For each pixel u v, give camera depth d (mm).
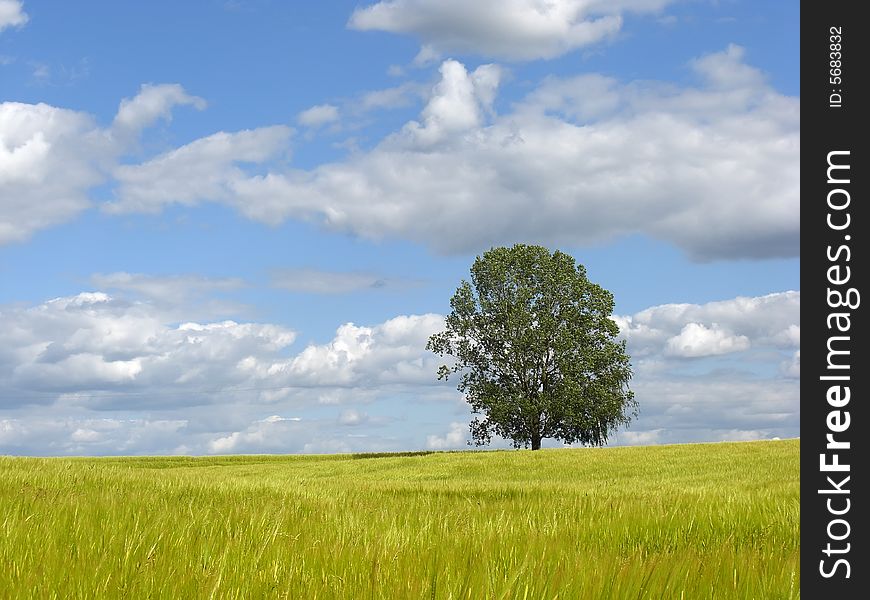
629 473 38875
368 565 5762
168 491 14164
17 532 6891
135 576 5172
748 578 5410
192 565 5602
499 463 46094
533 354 58500
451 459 49531
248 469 51406
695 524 9477
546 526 9148
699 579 5355
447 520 9555
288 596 4840
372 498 15602
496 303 59469
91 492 12641
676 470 38906
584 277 60750
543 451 51531
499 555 6254
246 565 5801
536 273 60031
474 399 58750
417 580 5035
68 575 5047
